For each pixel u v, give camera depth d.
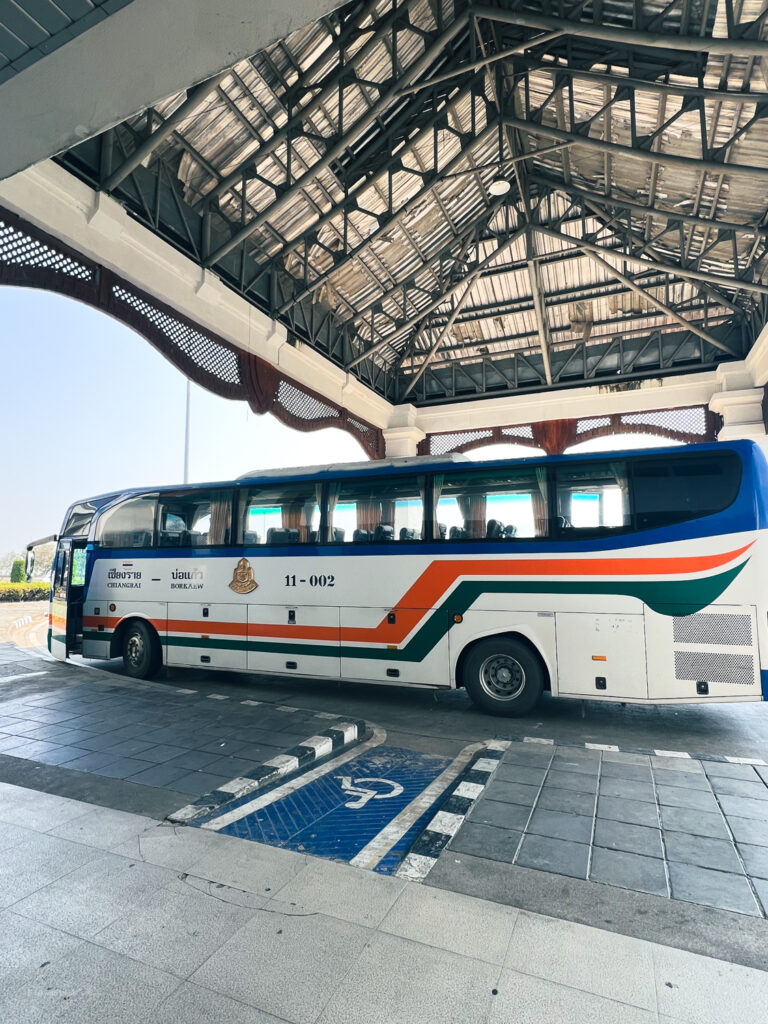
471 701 7.34
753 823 3.59
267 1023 2.02
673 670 5.80
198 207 10.40
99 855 3.20
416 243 13.80
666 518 6.00
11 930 2.54
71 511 10.12
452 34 8.07
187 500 8.57
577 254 14.23
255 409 12.32
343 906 2.72
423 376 19.34
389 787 4.27
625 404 16.48
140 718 6.08
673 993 2.16
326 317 14.77
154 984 2.21
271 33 2.78
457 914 2.66
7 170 3.84
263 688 8.16
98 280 8.84
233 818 3.71
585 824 3.58
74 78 3.12
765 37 7.61
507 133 10.40
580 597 6.19
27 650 11.40
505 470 6.71
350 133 8.81
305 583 7.54
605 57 8.93
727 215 11.32
